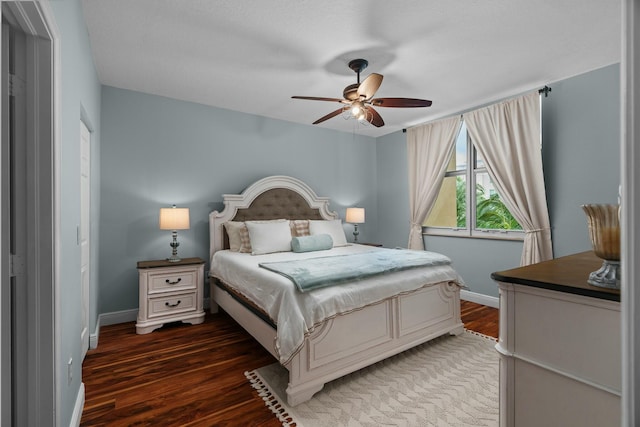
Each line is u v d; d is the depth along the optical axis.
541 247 3.37
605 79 2.99
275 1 2.08
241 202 4.09
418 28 2.36
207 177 3.99
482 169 4.04
